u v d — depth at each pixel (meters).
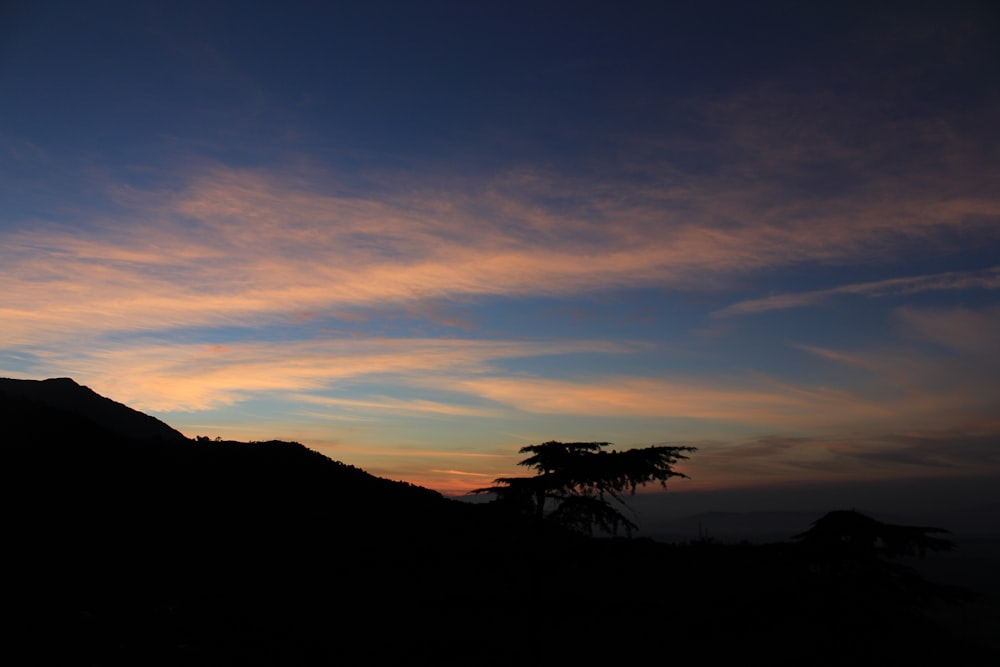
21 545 18.78
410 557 23.31
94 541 20.50
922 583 8.55
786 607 8.87
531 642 15.20
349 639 16.66
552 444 14.93
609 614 17.44
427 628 17.45
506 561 21.23
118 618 16.14
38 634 14.49
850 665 8.03
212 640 15.85
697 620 11.27
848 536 8.98
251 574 20.59
